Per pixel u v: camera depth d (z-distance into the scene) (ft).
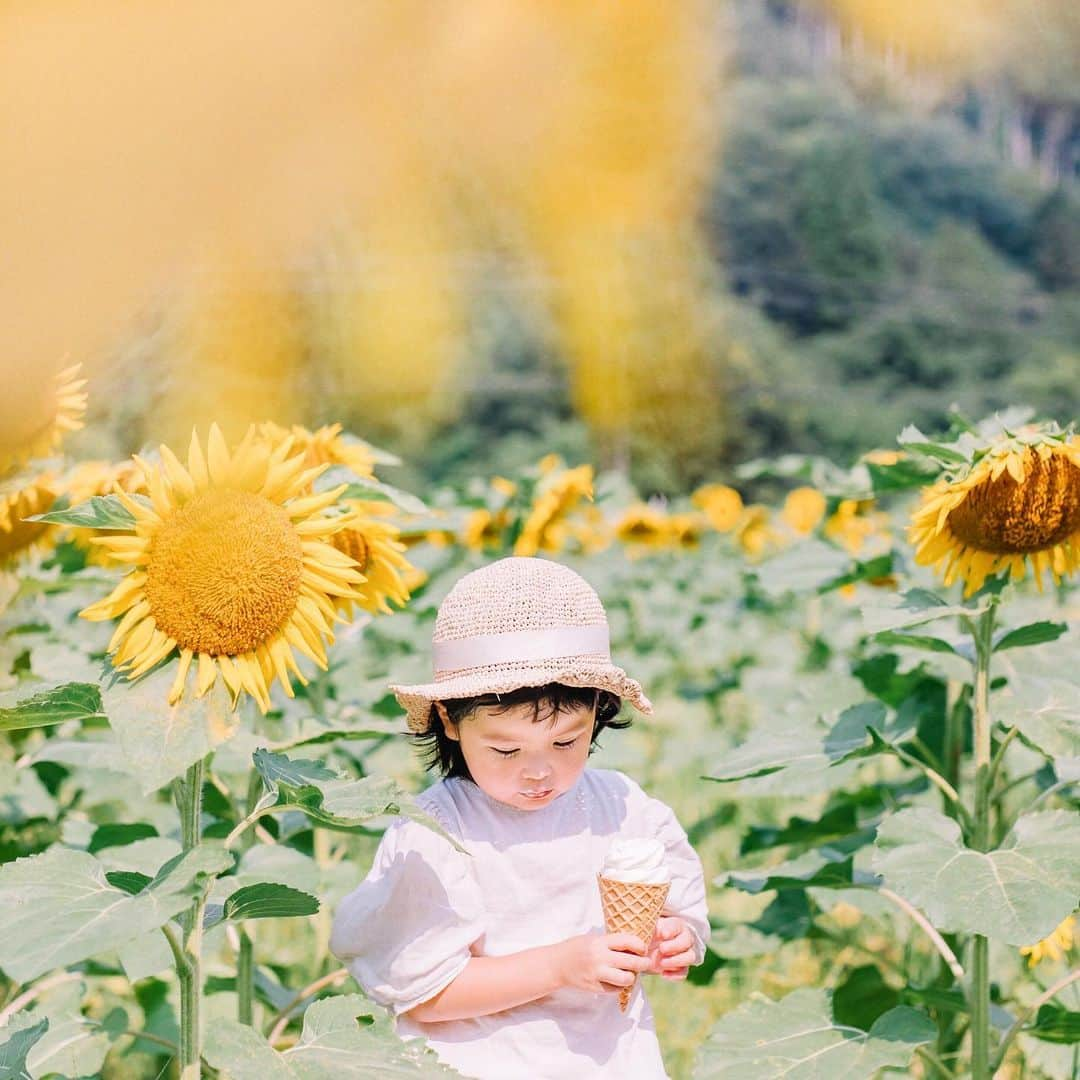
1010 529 7.64
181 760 5.06
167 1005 10.14
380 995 6.88
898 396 124.57
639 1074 7.03
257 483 5.43
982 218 126.72
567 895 7.20
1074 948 11.12
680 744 19.56
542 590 6.95
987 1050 7.74
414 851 6.95
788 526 31.65
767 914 10.34
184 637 5.23
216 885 6.33
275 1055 5.50
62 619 13.06
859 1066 7.04
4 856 10.93
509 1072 6.85
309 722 8.33
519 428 91.66
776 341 120.88
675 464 95.09
